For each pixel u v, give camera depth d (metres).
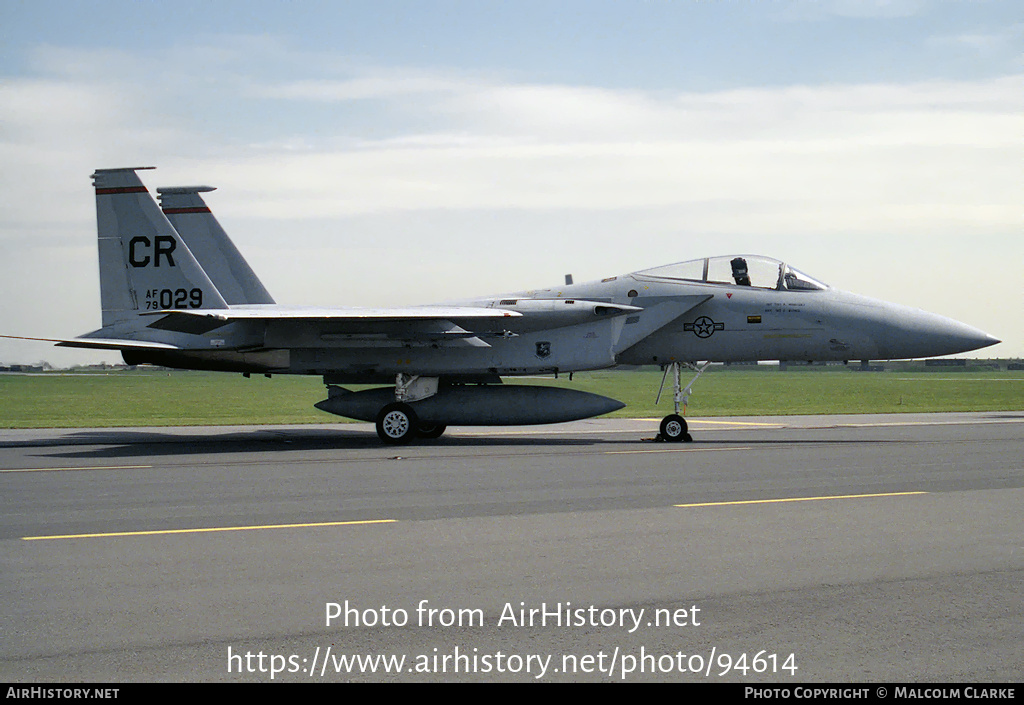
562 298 19.64
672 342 19.19
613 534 8.08
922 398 43.41
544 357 18.97
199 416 29.05
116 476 12.42
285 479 12.04
